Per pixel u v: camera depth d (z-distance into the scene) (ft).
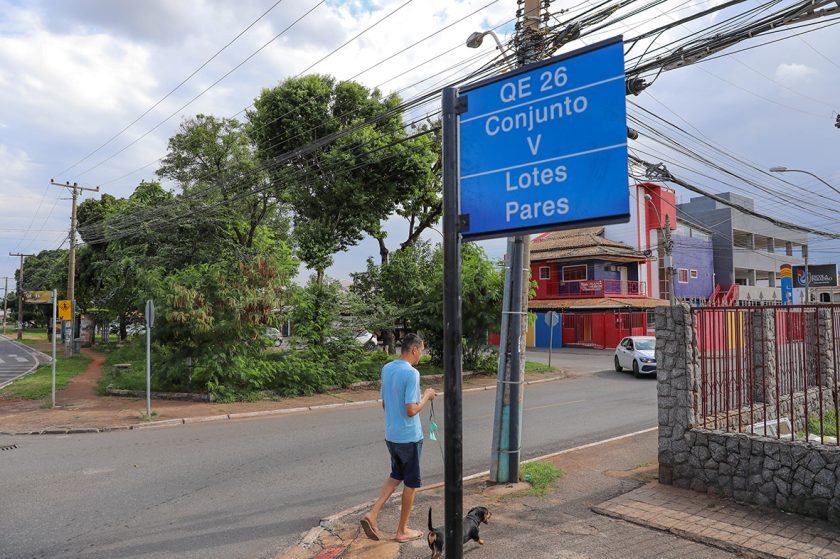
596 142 11.77
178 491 22.70
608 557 15.05
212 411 43.78
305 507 20.66
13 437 35.32
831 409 32.78
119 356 89.45
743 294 156.04
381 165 79.92
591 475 23.11
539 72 12.65
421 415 41.45
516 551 15.51
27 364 94.79
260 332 51.44
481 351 71.92
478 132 13.50
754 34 23.90
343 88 82.48
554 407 44.86
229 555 16.31
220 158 95.61
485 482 22.79
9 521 19.19
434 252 82.23
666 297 140.36
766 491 18.62
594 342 127.03
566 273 139.54
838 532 16.39
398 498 21.44
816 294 152.25
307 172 81.10
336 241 88.89
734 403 24.99
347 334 58.80
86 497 21.93
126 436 35.17
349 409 46.78
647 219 139.44
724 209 157.69
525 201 12.63
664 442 21.39
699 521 17.35
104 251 122.31
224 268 51.75
